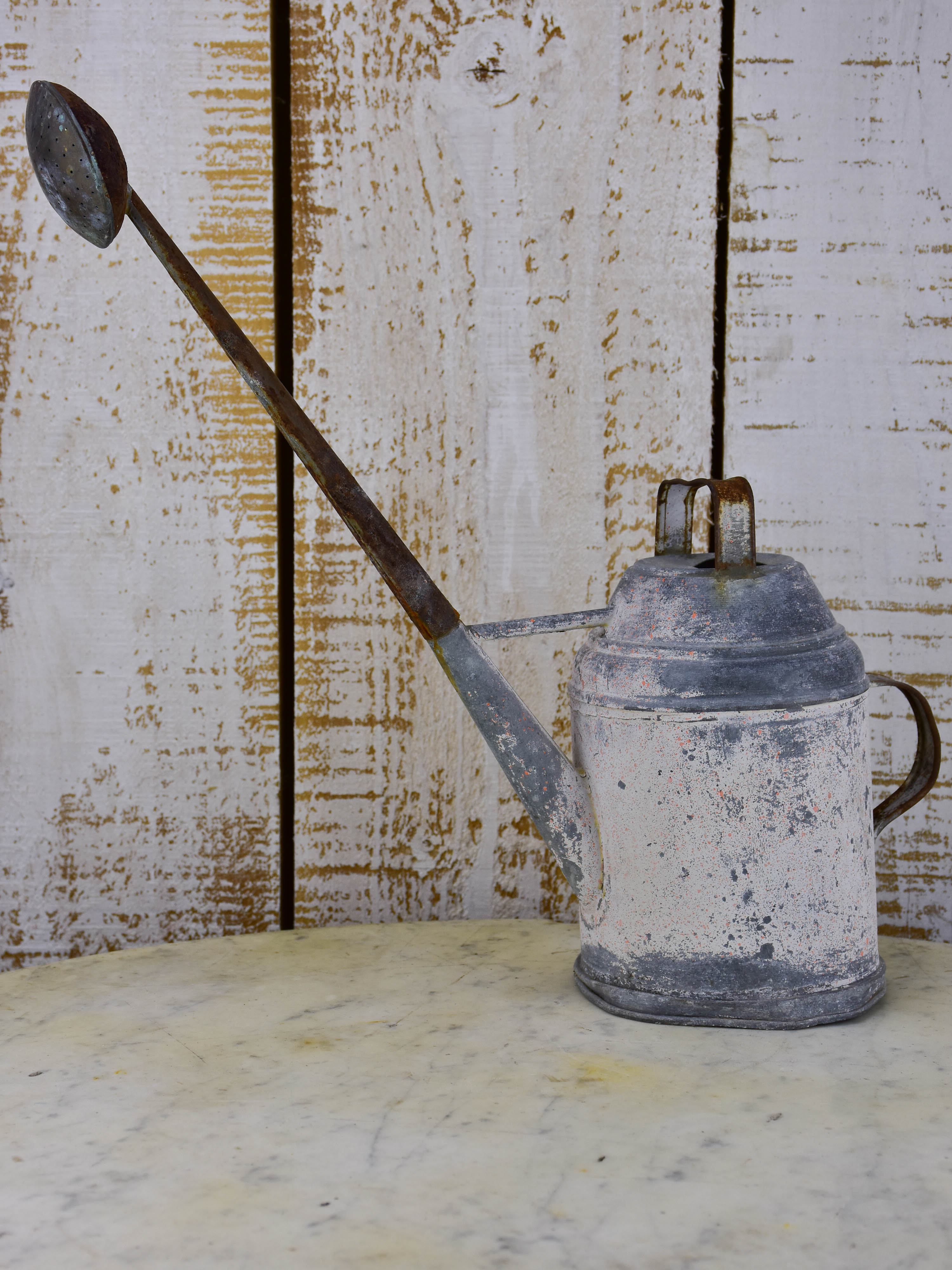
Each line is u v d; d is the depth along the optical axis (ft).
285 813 3.50
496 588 3.46
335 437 3.42
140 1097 2.27
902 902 3.48
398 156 3.34
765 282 3.34
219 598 3.44
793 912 2.49
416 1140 2.09
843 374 3.35
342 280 3.37
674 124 3.31
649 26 3.29
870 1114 2.15
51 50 3.28
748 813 2.45
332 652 3.46
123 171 2.44
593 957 2.67
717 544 2.53
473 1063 2.40
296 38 3.29
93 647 3.46
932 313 3.32
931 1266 1.71
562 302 3.38
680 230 3.34
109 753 3.49
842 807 2.51
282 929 3.52
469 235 3.36
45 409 3.38
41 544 3.43
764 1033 2.51
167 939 3.52
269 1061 2.42
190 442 3.40
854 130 3.28
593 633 2.72
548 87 3.32
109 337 3.36
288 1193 1.92
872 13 3.25
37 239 3.33
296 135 3.33
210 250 3.34
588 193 3.34
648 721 2.46
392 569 2.54
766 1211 1.86
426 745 3.48
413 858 3.52
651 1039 2.50
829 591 3.41
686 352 3.37
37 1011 2.72
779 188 3.31
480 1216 1.85
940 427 3.34
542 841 3.51
